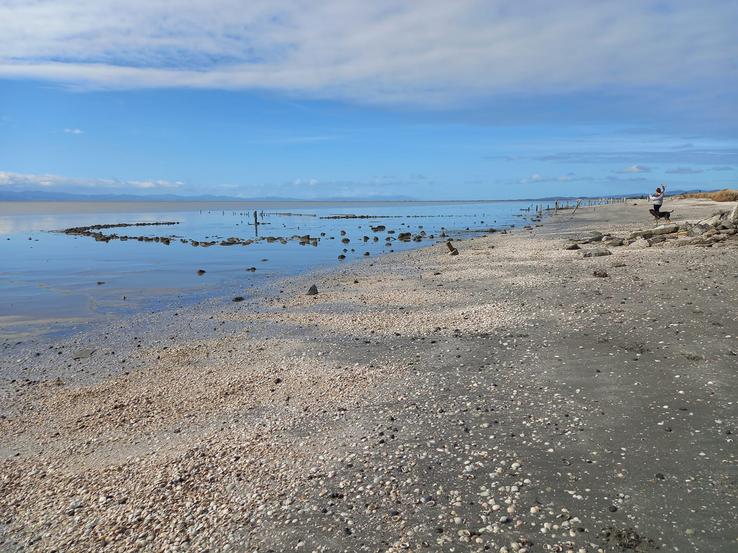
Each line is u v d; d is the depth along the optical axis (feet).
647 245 88.79
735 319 40.29
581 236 126.00
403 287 70.54
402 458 23.91
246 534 19.40
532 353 37.32
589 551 16.94
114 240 178.29
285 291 74.02
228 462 24.97
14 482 25.02
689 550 16.57
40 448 28.53
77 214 451.94
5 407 34.71
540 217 271.08
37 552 19.66
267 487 22.45
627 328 40.65
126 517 21.26
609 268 67.97
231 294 74.02
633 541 17.19
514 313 49.14
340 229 230.68
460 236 169.99
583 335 40.22
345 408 30.55
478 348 39.78
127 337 51.39
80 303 69.36
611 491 20.07
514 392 30.63
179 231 229.66
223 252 135.33
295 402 32.19
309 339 46.47
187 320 57.77
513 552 17.16
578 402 28.37
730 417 25.07
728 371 30.53
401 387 33.12
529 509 19.34
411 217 338.54
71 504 22.67
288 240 168.14
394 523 19.20
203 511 21.12
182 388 36.17
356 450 25.11
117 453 27.25
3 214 446.19
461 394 31.04
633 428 24.89
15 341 50.96
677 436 23.75
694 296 48.24
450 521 19.04
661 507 18.85
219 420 30.40
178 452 26.55
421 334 45.37
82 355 45.62
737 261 64.44
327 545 18.34
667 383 29.71
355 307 59.57
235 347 45.47
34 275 95.40
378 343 43.65
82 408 33.81
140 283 85.61
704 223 98.43
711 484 19.94
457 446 24.61
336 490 21.72
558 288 58.13
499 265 81.97
